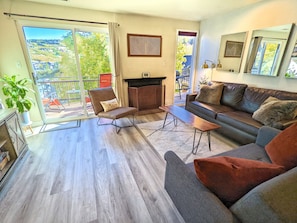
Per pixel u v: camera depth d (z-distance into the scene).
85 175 1.83
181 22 4.05
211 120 2.92
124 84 3.88
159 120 3.52
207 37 4.09
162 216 1.34
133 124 3.30
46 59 3.12
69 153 2.27
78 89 3.71
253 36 2.97
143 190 1.61
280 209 0.60
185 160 2.10
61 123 3.37
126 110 3.08
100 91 3.27
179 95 5.53
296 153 1.18
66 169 1.93
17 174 1.84
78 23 3.09
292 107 1.98
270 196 0.64
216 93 3.28
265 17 2.75
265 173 0.85
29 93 3.04
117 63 3.54
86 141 2.61
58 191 1.59
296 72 2.41
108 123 3.37
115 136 2.79
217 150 2.32
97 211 1.38
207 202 0.86
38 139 2.68
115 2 2.77
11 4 2.58
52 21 2.89
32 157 2.18
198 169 0.90
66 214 1.35
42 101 3.27
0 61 2.73
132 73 3.90
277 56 2.63
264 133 1.64
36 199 1.50
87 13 3.12
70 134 2.87
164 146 2.44
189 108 3.49
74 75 3.45
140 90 3.89
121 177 1.79
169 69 4.30
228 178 0.83
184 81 5.48
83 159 2.13
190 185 1.01
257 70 2.97
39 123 3.26
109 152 2.29
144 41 3.79
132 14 3.49
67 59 3.28
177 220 1.30
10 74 2.85
